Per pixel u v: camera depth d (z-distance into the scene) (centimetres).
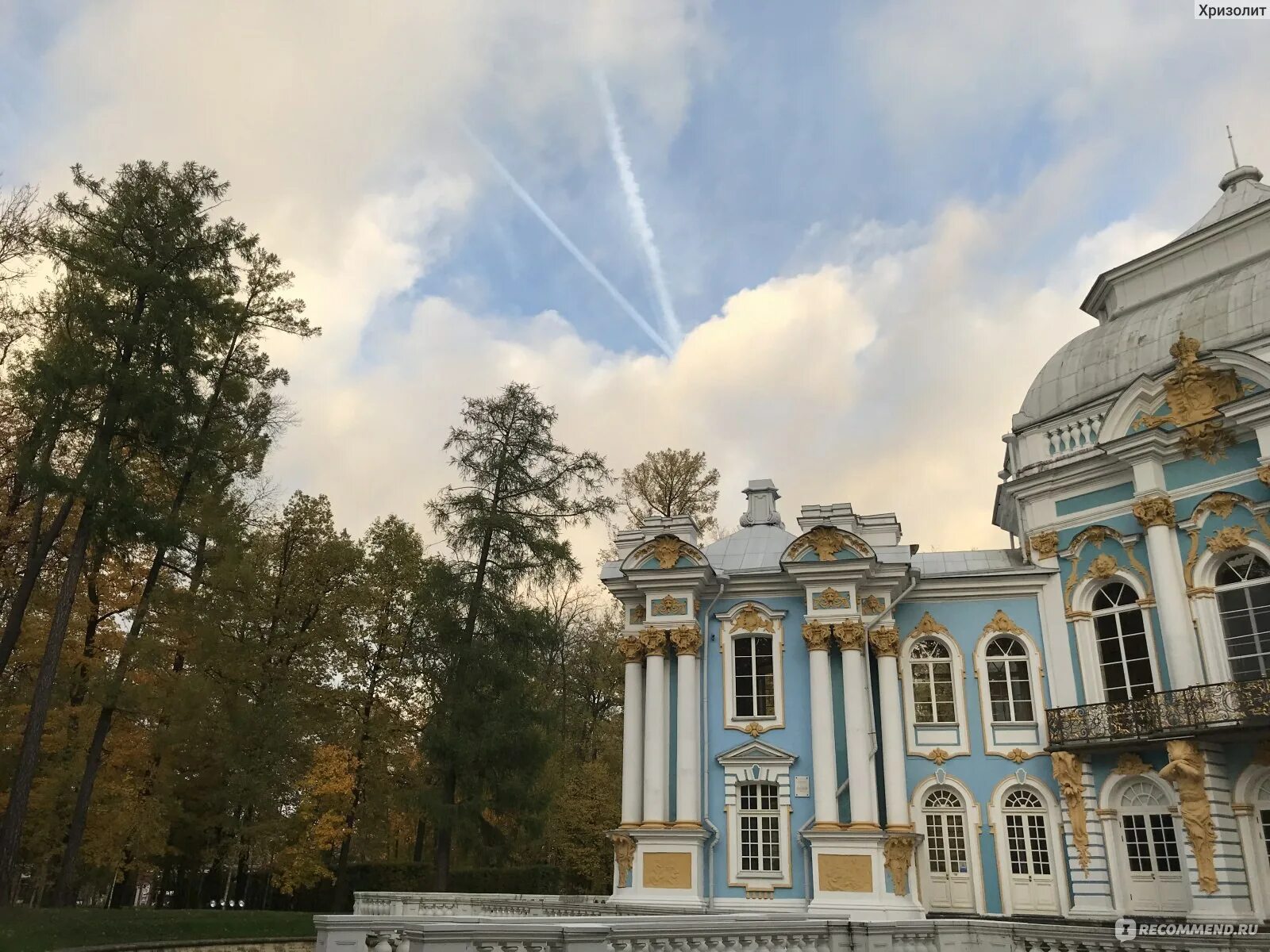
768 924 1395
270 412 3244
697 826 2541
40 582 2891
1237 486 2319
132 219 2575
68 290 2506
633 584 2814
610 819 3978
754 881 2509
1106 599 2555
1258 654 2231
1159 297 2850
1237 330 2528
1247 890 2097
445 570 3109
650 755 2636
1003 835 2491
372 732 3419
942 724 2633
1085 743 2373
